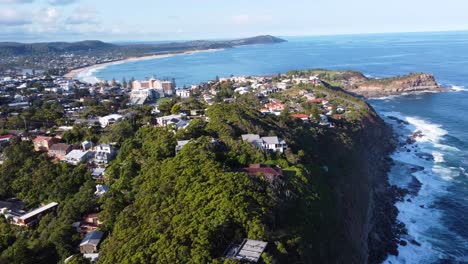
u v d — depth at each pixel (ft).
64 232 221.05
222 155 281.13
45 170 304.71
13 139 374.43
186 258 159.84
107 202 241.14
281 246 182.19
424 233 311.06
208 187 210.59
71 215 242.17
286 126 384.88
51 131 427.33
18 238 231.30
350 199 304.09
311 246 209.46
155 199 217.36
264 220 193.88
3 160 341.41
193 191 210.59
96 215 242.37
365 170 378.73
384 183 397.60
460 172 412.98
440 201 357.20
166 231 179.93
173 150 293.64
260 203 205.98
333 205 268.41
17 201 284.61
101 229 225.56
